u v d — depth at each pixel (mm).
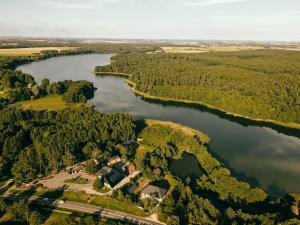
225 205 108312
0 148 141000
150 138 159375
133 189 115250
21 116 181000
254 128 197500
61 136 142250
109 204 106688
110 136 155625
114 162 135250
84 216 99438
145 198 108875
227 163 143875
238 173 134875
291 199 109312
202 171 132625
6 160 130375
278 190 122125
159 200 108625
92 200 108875
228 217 97250
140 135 162000
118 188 113188
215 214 99000
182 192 110188
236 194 112125
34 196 110812
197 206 102812
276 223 93562
